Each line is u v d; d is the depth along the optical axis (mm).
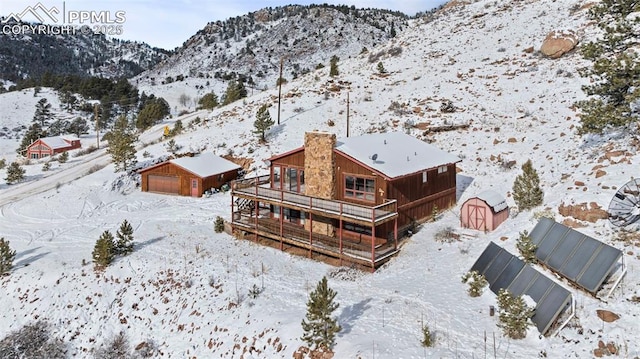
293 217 26844
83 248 27375
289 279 20750
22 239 29484
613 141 24484
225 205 34062
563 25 54562
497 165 32062
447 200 28000
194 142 50000
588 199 18891
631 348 11672
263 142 45500
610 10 24125
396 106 47156
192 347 17734
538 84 43156
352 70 67000
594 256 14680
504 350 12938
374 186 22672
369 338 14562
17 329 20891
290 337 15781
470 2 84812
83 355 19094
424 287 18000
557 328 13117
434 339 13984
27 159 65875
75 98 120375
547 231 17781
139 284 22297
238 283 20734
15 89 142500
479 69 52031
